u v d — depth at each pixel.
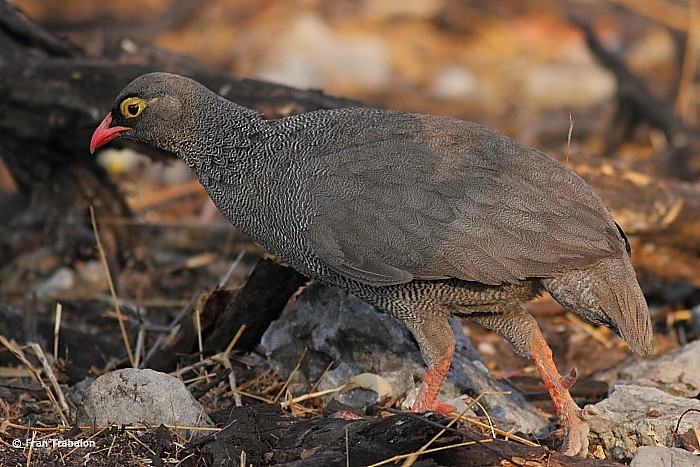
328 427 8.79
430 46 27.08
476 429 9.50
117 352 11.84
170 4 26.70
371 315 10.44
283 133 9.48
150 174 18.94
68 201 14.43
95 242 14.48
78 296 13.95
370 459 8.27
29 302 11.66
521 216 8.84
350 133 9.33
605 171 12.62
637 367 10.99
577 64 25.58
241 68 24.52
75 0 26.00
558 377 9.45
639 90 19.89
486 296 9.20
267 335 10.88
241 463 8.36
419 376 10.28
